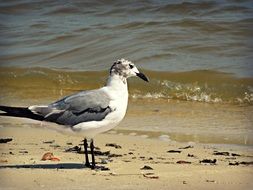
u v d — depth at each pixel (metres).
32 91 19.27
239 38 23.23
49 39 24.95
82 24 26.30
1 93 18.98
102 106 9.91
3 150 11.52
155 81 19.28
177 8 26.77
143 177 9.17
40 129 14.01
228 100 18.05
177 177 9.20
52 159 10.60
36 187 8.41
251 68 19.97
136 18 26.38
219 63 20.67
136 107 17.09
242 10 25.50
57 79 20.42
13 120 15.08
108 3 28.08
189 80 19.31
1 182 8.71
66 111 9.86
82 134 9.93
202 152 11.66
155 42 23.38
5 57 23.14
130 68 10.18
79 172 9.49
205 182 8.91
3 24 27.41
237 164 10.36
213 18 25.33
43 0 29.38
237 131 13.93
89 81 20.27
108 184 8.65
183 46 22.69
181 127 14.41
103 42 23.91
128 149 11.88
